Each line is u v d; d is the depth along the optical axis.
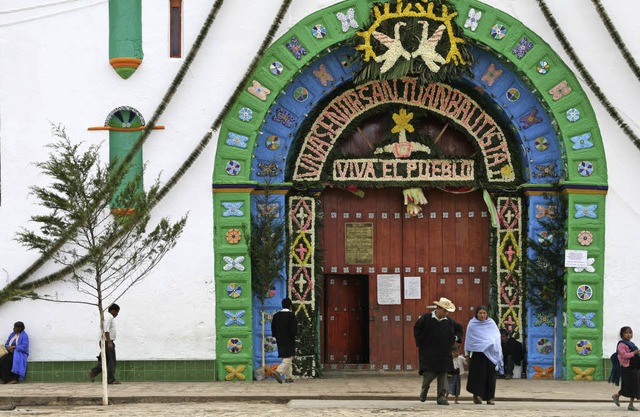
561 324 24.12
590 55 23.67
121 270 22.22
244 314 23.36
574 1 23.64
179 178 23.25
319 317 24.53
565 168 23.86
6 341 23.12
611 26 23.48
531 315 24.22
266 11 23.45
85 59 23.38
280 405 19.78
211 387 22.12
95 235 21.66
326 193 25.17
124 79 23.34
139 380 23.16
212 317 23.28
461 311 25.08
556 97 23.75
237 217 23.38
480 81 24.08
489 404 19.62
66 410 18.94
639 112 23.66
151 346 23.19
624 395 19.20
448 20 23.67
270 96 23.50
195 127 23.30
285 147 23.98
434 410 18.62
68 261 22.97
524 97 24.14
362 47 23.56
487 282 25.06
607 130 23.75
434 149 24.66
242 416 17.80
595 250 23.72
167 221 20.69
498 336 19.52
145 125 23.23
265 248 23.34
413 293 25.12
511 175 24.56
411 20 23.69
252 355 23.41
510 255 24.58
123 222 20.03
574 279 23.69
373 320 25.20
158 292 23.23
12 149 23.27
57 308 23.20
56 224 19.55
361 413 18.19
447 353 19.28
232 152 23.41
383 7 23.61
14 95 23.31
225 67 23.38
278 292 23.94
